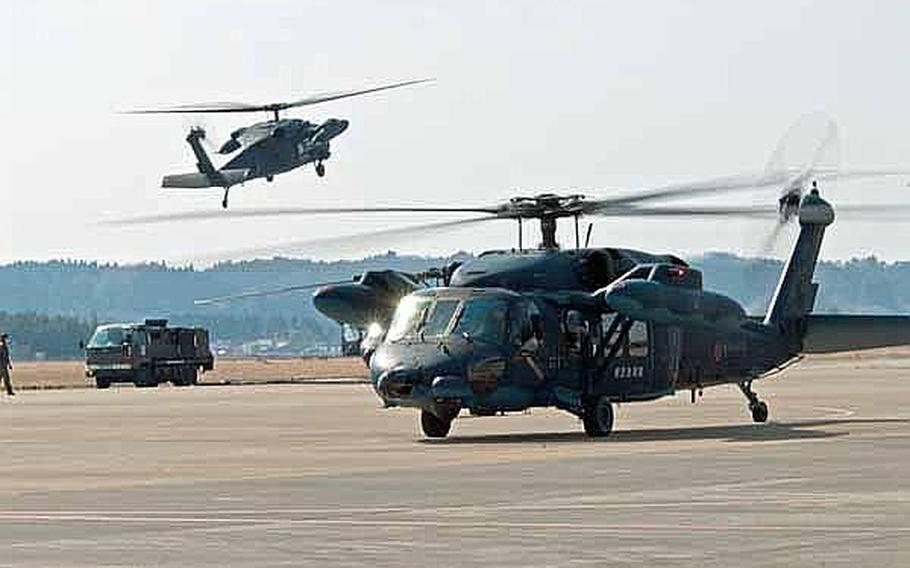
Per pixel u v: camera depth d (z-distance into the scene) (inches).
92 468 2237.9
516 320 2738.7
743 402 4222.4
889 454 2263.8
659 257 2989.7
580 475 1998.0
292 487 1903.3
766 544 1365.7
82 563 1321.4
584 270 2866.6
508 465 2162.9
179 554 1363.2
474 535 1446.9
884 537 1397.6
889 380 5994.1
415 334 2741.1
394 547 1381.6
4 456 2470.5
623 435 2817.4
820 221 3245.6
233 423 3373.5
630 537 1419.8
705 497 1724.9
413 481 1955.0
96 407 4220.0
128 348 6446.9
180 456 2436.0
